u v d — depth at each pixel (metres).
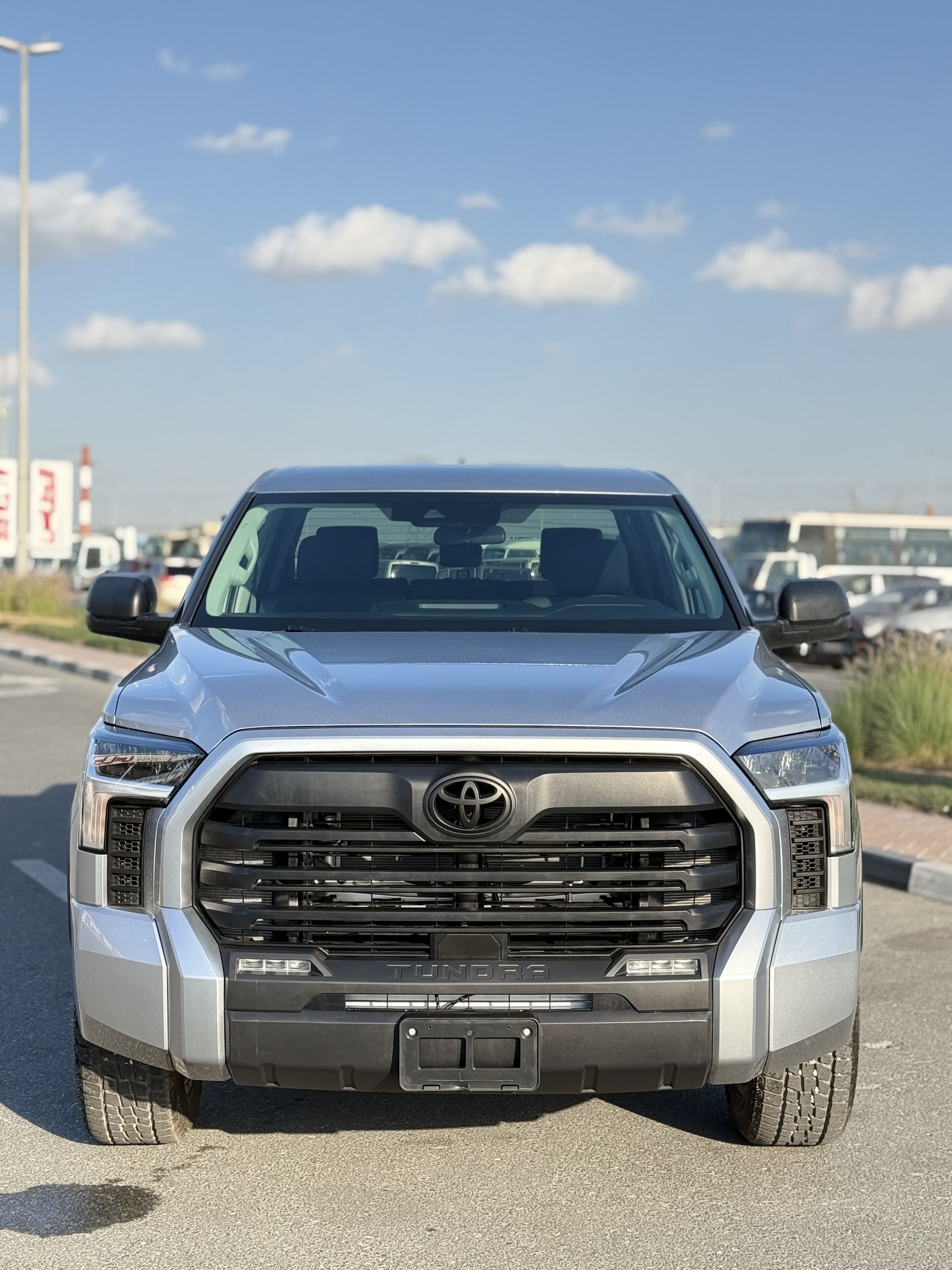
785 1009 3.73
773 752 3.80
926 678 13.01
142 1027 3.74
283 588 5.10
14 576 38.47
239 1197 4.07
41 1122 4.61
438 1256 3.71
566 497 5.57
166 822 3.74
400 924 3.68
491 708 3.79
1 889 7.84
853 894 3.91
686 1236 3.82
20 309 36.78
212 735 3.78
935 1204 4.02
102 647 26.86
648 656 4.36
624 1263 3.67
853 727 12.96
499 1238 3.82
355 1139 4.49
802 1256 3.71
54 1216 3.94
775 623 5.36
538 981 3.64
